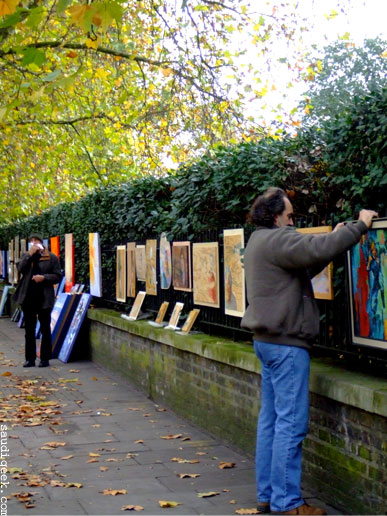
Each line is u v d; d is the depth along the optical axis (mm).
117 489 5449
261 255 4828
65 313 13383
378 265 4801
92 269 13195
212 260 7719
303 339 4785
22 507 5043
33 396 9430
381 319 4824
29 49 6500
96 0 5875
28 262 12156
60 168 20297
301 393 4758
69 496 5289
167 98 14406
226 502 5145
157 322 9273
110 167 19422
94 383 10523
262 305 4793
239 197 7211
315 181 6395
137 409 8578
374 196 5398
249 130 13164
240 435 6547
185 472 5926
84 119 17859
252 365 6102
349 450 4824
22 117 17578
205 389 7367
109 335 11492
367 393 4492
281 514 4754
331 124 5781
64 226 16312
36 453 6574
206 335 7945
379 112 5109
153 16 13914
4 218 25281
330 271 5492
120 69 15055
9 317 22078
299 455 4750
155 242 9883
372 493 4562
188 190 8258
